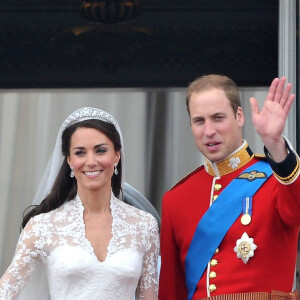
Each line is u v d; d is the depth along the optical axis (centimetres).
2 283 1605
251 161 1606
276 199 1527
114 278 1592
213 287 1542
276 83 1478
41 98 2934
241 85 2800
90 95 2909
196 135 1582
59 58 2861
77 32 2825
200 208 1606
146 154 2883
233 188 1581
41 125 2936
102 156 1631
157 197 2877
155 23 2809
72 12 2814
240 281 1527
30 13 2822
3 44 2847
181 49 2820
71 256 1589
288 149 1460
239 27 2780
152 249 1666
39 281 1666
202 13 2784
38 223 1631
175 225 1628
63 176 1683
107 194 1656
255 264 1527
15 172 2931
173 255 1636
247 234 1538
